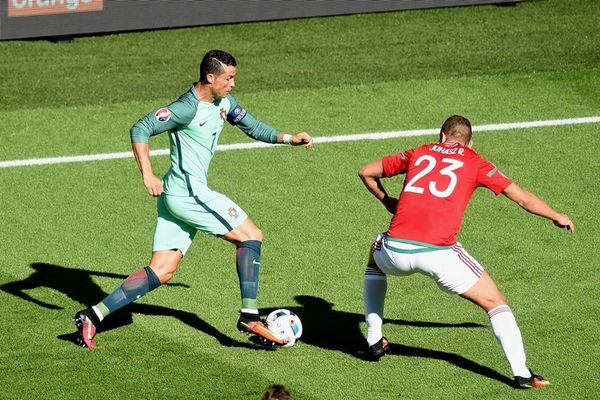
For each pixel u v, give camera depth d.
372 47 49.12
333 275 30.58
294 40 49.94
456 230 24.48
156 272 26.47
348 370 25.70
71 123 42.03
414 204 24.52
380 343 25.84
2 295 29.36
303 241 32.62
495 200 35.22
